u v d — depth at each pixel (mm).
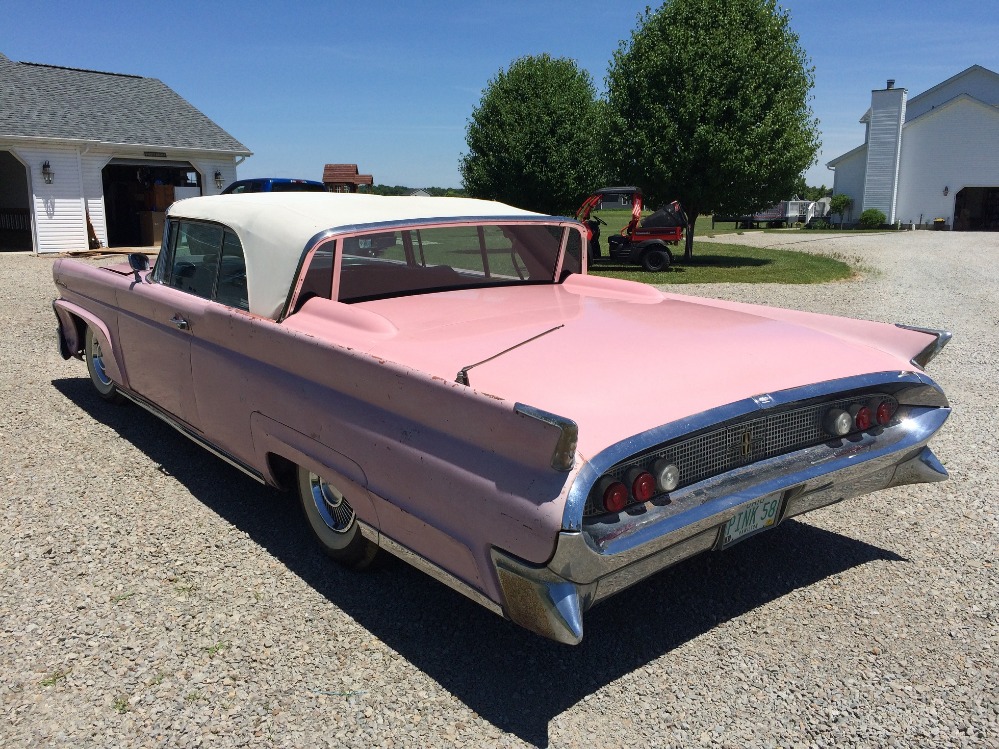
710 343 2934
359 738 2279
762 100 18266
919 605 3043
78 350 5410
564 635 2158
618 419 2281
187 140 21156
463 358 2684
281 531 3598
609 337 2963
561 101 25062
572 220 4258
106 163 19750
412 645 2746
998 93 42000
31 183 18500
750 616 2973
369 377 2615
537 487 2131
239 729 2305
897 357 3107
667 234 17531
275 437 3166
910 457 3156
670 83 18734
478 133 25812
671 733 2330
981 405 5867
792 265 18359
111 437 4801
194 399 3789
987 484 4285
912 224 40312
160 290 4027
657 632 2865
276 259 3293
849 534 3682
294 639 2760
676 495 2416
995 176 38062
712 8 18734
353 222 3371
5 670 2547
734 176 18594
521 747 2256
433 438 2428
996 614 2977
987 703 2463
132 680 2512
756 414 2529
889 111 39344
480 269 3996
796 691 2525
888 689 2533
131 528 3588
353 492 2773
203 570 3227
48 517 3678
